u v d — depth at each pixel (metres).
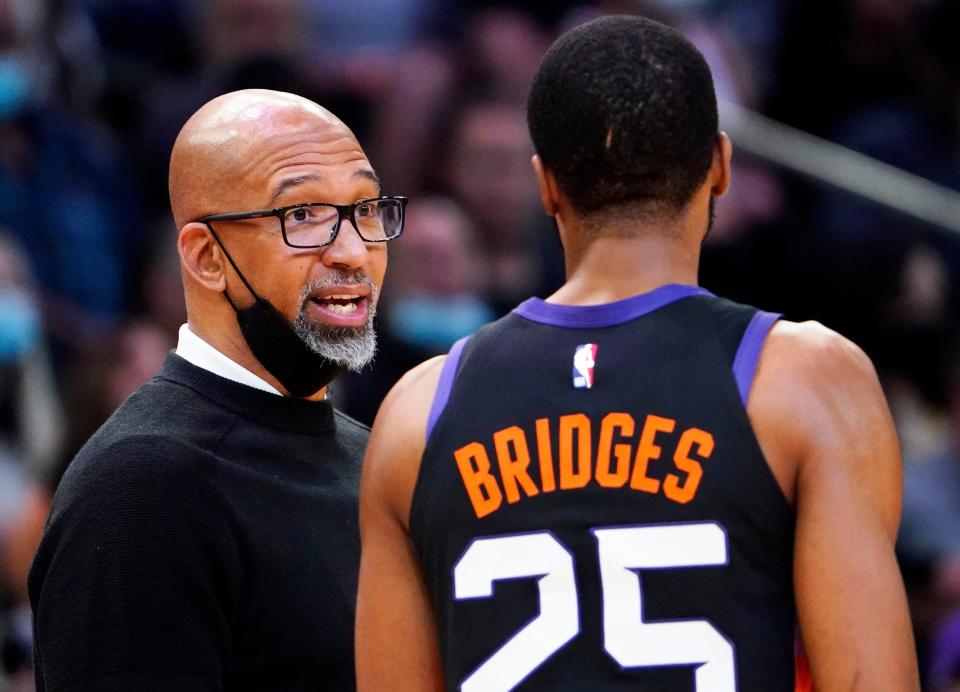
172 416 8.10
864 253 20.12
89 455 7.96
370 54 21.92
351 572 8.19
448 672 6.39
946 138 22.02
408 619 6.63
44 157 18.27
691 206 6.55
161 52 21.45
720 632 6.04
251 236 8.16
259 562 7.92
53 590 7.73
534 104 6.57
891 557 6.09
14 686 13.33
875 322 20.09
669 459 6.14
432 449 6.47
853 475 6.11
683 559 6.07
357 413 17.17
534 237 19.25
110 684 7.52
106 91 20.12
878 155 21.75
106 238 18.72
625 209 6.49
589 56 6.43
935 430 19.33
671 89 6.37
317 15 22.19
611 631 6.07
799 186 20.75
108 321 18.52
